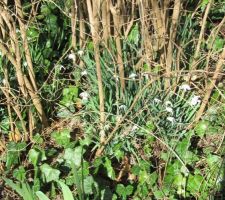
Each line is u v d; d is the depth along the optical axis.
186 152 1.09
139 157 1.12
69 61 1.33
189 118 1.16
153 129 1.13
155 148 1.13
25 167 1.12
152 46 1.14
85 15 1.24
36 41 1.32
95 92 1.18
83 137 1.18
